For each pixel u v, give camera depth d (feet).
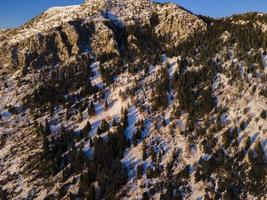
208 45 401.08
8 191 293.02
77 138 326.85
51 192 287.89
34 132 340.80
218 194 270.05
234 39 400.47
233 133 304.30
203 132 310.86
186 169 288.30
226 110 325.01
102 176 289.12
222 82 349.41
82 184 287.07
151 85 362.74
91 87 377.71
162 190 277.23
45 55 437.17
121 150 307.99
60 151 316.60
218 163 287.89
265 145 292.81
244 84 339.57
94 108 352.08
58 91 384.68
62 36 450.71
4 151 328.49
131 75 381.60
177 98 342.03
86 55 432.25
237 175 278.46
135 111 341.21
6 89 399.24
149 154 302.25
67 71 410.11
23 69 420.36
